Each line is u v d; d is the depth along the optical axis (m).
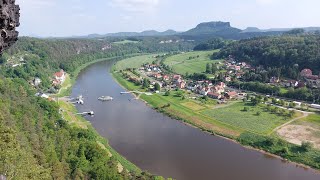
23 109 130.75
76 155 106.69
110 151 134.62
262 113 196.75
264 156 140.88
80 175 90.31
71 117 177.88
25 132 102.69
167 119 190.88
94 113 196.00
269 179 119.94
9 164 61.72
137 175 104.38
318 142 151.75
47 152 96.12
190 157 136.00
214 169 125.88
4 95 136.00
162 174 119.69
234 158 137.12
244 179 118.88
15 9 41.66
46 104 161.88
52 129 126.06
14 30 41.75
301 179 120.81
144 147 144.38
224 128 172.25
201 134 166.12
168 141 153.50
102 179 92.38
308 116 189.88
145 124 178.88
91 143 117.44
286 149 142.12
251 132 164.75
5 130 71.62
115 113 198.88
